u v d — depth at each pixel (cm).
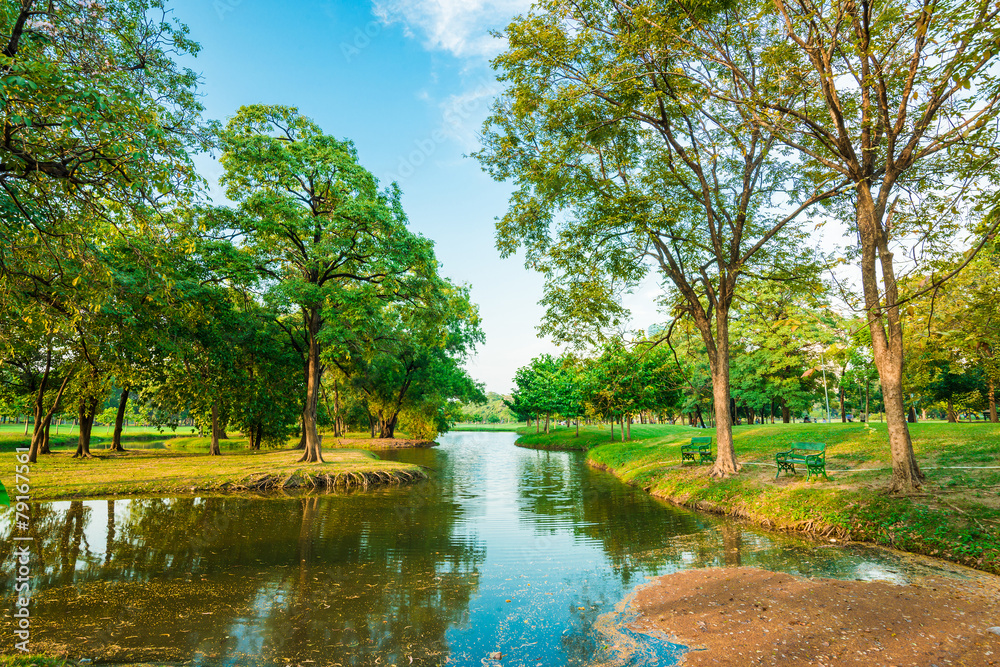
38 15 728
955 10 839
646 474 2109
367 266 2539
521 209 1838
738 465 1700
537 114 1658
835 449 1800
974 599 717
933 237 1088
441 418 6150
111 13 850
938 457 1411
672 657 586
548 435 5647
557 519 1419
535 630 672
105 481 1848
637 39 1286
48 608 747
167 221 827
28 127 630
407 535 1227
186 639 643
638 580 870
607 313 1980
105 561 987
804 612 691
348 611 741
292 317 3036
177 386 2936
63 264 870
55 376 2895
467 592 822
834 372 3619
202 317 2145
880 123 1141
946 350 1110
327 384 5388
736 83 1405
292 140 2395
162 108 818
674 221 1575
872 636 613
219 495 1845
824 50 1139
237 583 864
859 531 1070
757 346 3788
